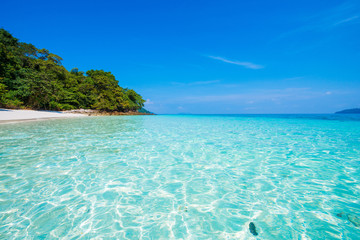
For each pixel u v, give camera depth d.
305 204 3.02
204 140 8.86
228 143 8.09
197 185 3.77
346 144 7.88
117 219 2.61
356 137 9.76
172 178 4.12
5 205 2.88
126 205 2.99
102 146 7.20
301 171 4.57
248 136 10.21
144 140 8.72
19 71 28.98
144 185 3.74
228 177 4.19
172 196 3.30
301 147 7.28
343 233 2.31
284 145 7.69
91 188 3.56
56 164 4.89
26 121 16.30
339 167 4.85
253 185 3.77
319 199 3.18
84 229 2.38
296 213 2.77
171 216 2.71
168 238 2.24
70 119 21.98
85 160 5.31
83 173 4.31
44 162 5.03
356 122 19.95
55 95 32.28
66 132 10.69
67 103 36.88
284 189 3.58
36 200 3.06
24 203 2.95
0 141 7.65
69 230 2.36
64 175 4.16
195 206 2.98
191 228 2.44
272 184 3.81
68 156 5.66
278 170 4.65
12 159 5.23
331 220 2.59
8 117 17.56
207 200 3.17
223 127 15.38
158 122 21.45
